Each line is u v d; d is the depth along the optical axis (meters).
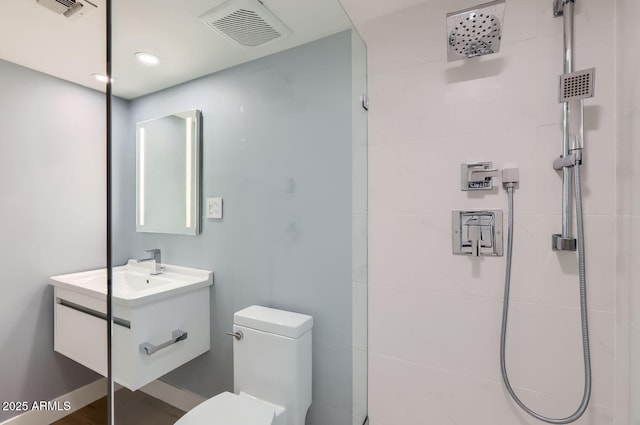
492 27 0.98
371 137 1.38
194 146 1.24
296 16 1.25
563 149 1.02
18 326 1.76
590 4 1.01
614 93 0.98
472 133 1.19
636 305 0.87
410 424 1.31
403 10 1.32
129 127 1.05
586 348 0.98
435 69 1.26
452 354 1.23
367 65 1.38
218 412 1.21
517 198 1.12
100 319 1.62
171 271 1.17
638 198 0.87
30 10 1.30
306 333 1.38
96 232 2.10
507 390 1.13
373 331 1.38
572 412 1.05
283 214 1.41
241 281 1.34
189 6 1.11
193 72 1.21
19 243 1.77
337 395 1.38
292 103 1.40
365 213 1.38
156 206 1.13
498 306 1.15
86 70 1.83
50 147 1.88
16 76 1.75
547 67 1.08
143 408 1.06
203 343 1.26
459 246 1.21
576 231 1.03
